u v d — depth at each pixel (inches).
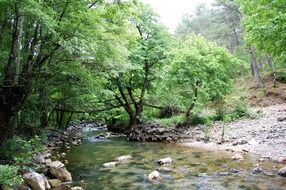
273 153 598.2
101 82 874.1
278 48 638.5
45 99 864.9
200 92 1040.2
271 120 936.3
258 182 440.1
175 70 1020.5
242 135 794.2
